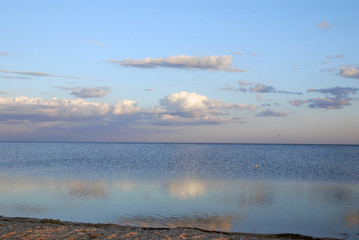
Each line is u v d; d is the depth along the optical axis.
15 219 19.30
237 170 60.03
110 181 41.09
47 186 36.25
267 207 25.80
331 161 89.06
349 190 34.84
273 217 22.70
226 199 29.08
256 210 24.75
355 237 18.41
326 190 34.78
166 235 14.61
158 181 41.69
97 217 22.45
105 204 26.56
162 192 32.72
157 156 114.81
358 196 30.97
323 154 141.12
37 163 73.38
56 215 22.91
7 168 59.66
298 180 44.16
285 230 19.70
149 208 25.22
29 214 23.05
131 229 16.28
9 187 35.28
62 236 13.91
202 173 53.47
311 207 25.81
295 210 24.75
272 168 64.94
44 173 50.75
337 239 17.33
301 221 21.67
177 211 24.31
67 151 157.62
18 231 14.66
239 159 99.06
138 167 64.44
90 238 13.78
